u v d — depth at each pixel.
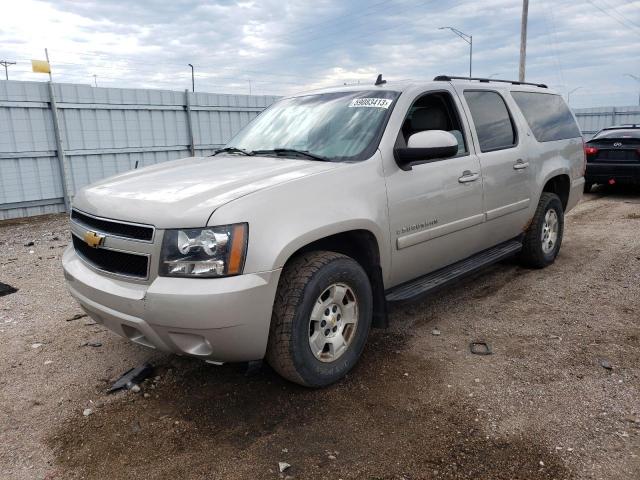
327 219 3.12
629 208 9.88
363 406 3.14
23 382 3.50
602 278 5.48
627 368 3.52
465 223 4.32
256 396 3.27
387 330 4.24
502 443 2.76
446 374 3.50
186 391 3.35
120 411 3.14
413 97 4.02
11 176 10.21
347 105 4.09
